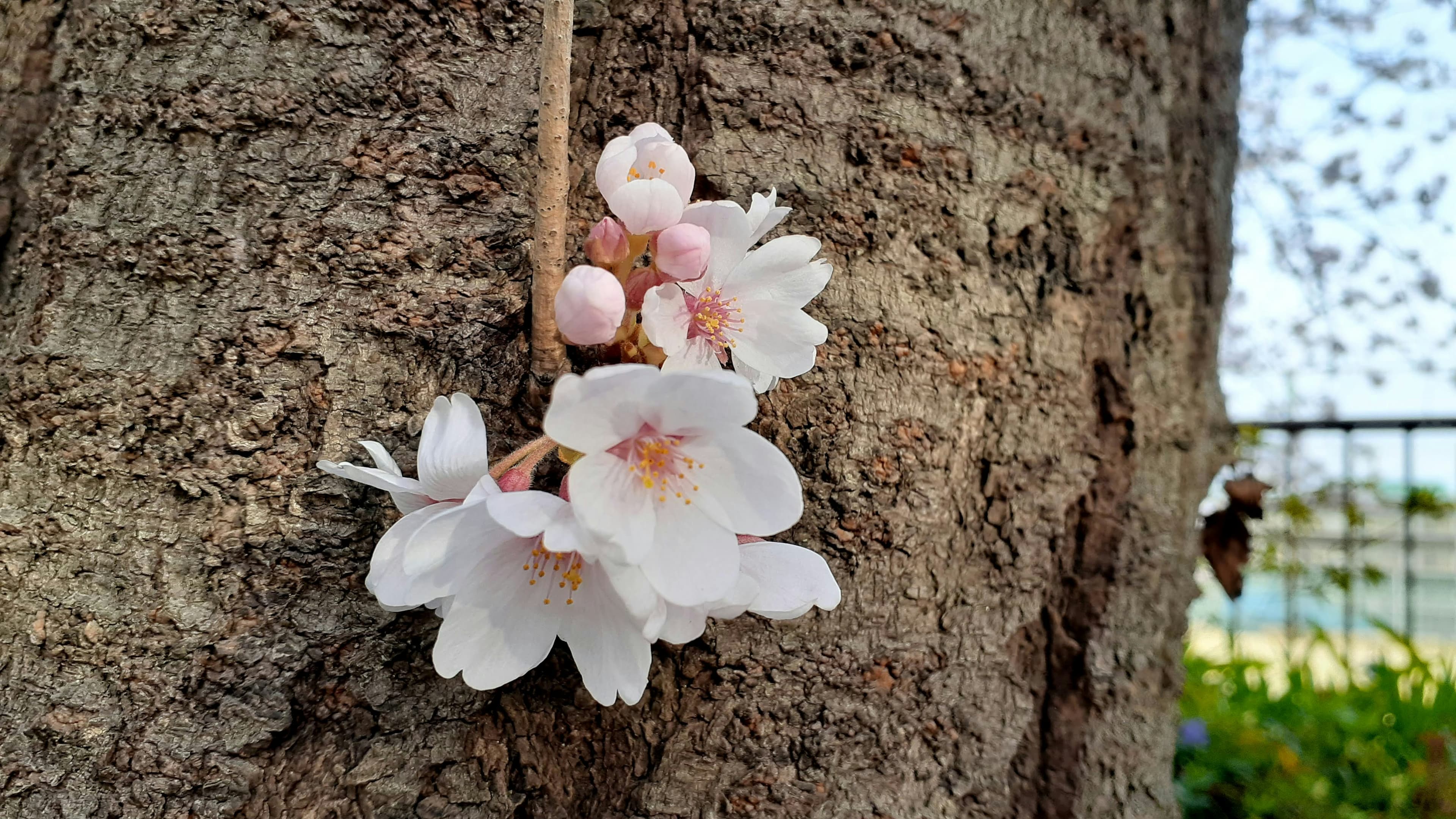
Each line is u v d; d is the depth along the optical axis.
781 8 0.17
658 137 0.14
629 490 0.12
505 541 0.13
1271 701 0.49
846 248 0.17
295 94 0.15
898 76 0.18
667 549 0.12
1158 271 0.22
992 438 0.19
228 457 0.15
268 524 0.15
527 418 0.15
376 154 0.15
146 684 0.14
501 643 0.13
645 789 0.16
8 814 0.14
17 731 0.14
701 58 0.17
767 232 0.17
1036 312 0.20
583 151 0.17
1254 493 0.29
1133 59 0.22
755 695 0.16
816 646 0.17
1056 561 0.20
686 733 0.16
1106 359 0.21
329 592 0.15
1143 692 0.21
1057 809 0.19
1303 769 0.38
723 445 0.13
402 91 0.16
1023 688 0.19
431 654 0.15
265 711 0.14
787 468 0.12
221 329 0.15
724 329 0.14
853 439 0.17
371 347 0.15
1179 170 0.23
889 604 0.17
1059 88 0.20
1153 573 0.21
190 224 0.15
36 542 0.15
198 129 0.15
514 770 0.15
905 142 0.18
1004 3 0.19
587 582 0.13
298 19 0.15
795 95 0.17
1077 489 0.20
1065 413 0.20
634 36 0.17
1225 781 0.39
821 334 0.14
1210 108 0.25
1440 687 0.44
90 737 0.14
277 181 0.15
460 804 0.15
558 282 0.13
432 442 0.13
